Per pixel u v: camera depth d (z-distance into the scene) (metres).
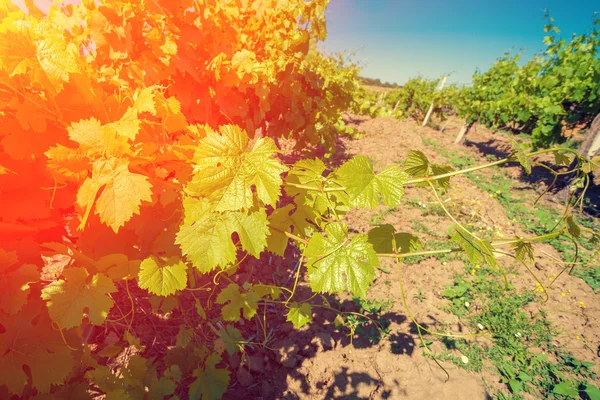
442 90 14.45
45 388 1.02
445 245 4.30
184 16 1.74
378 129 11.30
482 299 3.44
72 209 1.34
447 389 2.46
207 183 0.89
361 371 2.50
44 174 1.05
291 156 6.27
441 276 3.74
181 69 1.73
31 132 1.00
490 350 2.85
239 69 2.17
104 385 1.34
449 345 2.83
